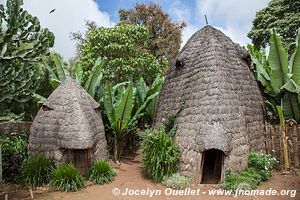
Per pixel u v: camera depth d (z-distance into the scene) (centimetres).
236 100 955
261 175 869
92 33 1873
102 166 922
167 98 1134
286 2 2247
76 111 970
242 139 909
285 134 965
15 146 1020
